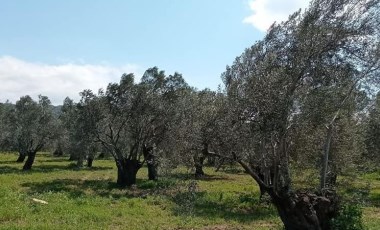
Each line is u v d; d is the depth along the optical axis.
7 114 64.25
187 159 18.16
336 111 15.18
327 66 15.07
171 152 25.66
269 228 19.06
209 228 19.06
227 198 28.14
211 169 57.44
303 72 14.71
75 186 34.12
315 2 15.21
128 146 38.81
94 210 21.50
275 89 14.04
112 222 19.33
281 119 13.96
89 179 41.62
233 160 15.98
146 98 34.44
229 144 15.09
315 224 15.59
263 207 24.88
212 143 15.76
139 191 31.23
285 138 15.19
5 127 61.06
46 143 55.41
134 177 35.09
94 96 35.03
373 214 23.80
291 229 15.73
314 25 14.87
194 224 19.58
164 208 23.20
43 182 36.69
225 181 41.88
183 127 18.97
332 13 15.20
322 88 14.61
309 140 17.59
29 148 53.84
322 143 18.47
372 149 29.78
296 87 14.60
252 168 17.05
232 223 20.25
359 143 27.83
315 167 20.30
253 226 19.83
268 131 14.10
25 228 16.62
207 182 40.12
